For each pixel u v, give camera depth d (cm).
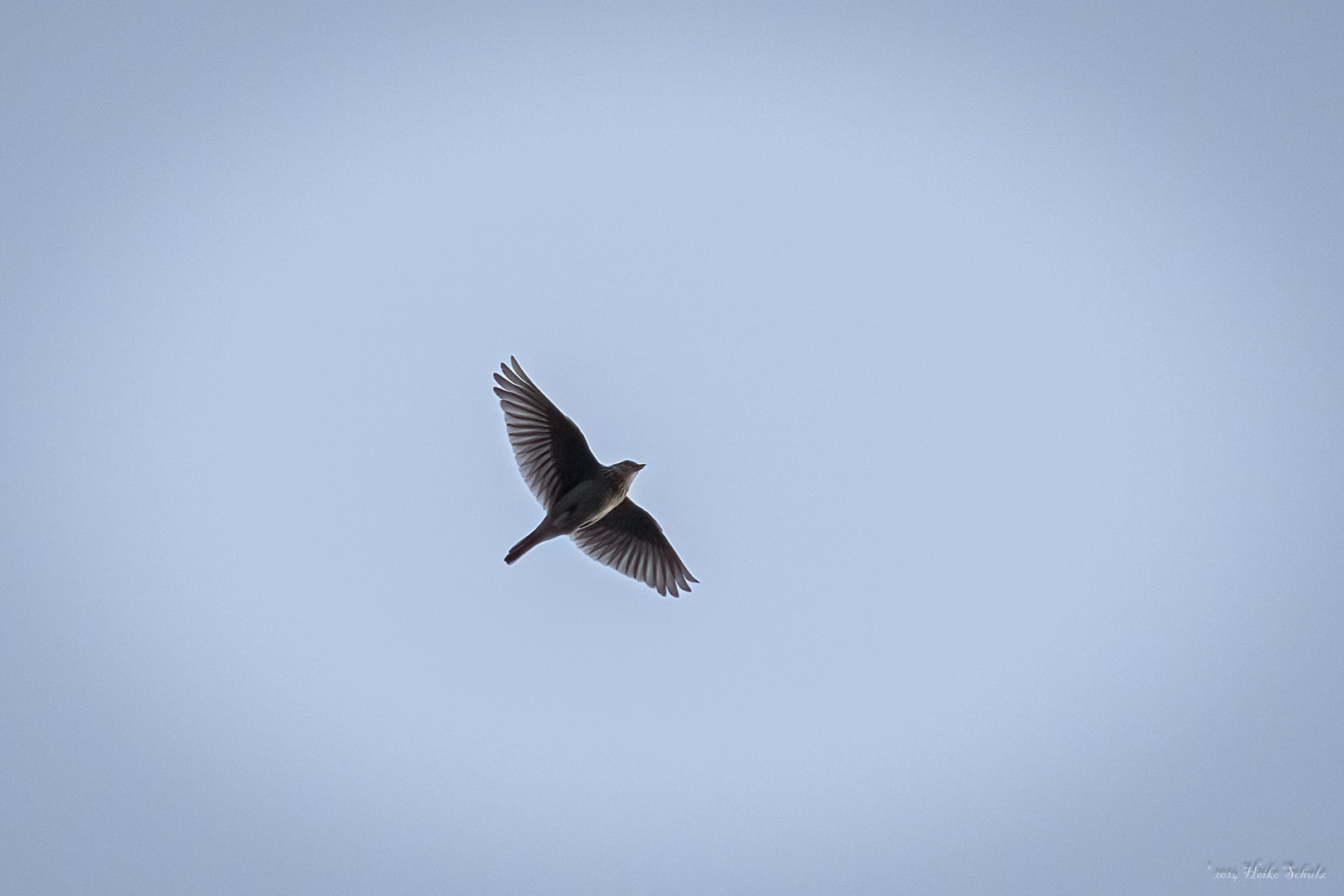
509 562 1602
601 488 1656
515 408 1648
